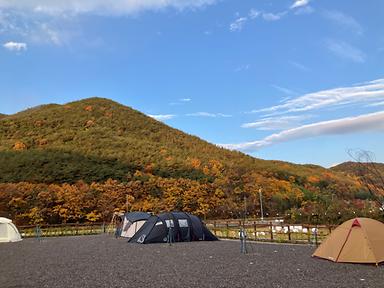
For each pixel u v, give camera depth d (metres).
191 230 26.47
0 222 32.16
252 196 68.25
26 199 49.50
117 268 14.41
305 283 10.45
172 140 114.06
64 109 120.12
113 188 58.41
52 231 40.12
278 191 73.75
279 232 25.94
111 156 81.06
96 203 53.16
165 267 14.39
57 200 50.66
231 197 66.81
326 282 10.52
